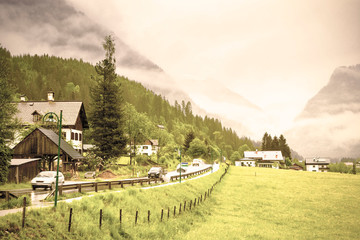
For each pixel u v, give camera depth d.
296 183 61.66
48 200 20.48
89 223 17.12
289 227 27.91
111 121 57.28
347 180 67.44
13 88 36.47
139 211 23.09
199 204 33.91
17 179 34.28
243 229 25.61
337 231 26.69
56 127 53.59
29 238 13.16
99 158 57.59
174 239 20.33
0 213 15.38
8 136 35.72
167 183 40.59
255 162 161.12
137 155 82.94
